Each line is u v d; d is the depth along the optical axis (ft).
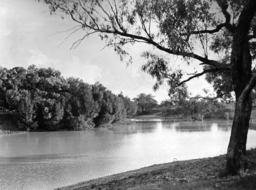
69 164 90.68
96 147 133.49
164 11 36.37
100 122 311.47
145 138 175.52
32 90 280.31
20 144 149.18
